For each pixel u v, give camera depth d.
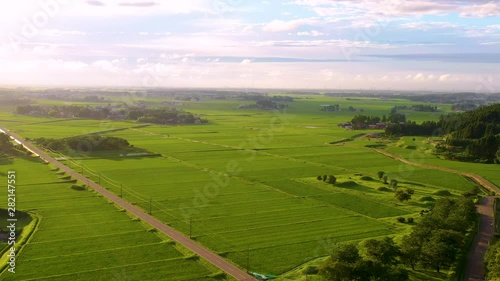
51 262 87.69
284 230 108.81
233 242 100.25
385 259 81.62
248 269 85.75
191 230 107.25
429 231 91.00
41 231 105.44
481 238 102.44
